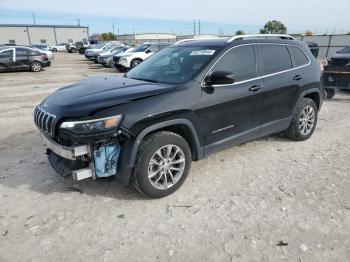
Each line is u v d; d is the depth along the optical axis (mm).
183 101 3678
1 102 9531
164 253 2826
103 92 3670
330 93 9648
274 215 3361
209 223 3242
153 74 4375
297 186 3973
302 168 4492
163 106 3523
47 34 78438
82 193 3836
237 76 4262
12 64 18312
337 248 2863
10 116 7707
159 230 3143
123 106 3357
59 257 2789
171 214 3406
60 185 4031
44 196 3773
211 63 4027
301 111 5289
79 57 37906
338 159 4809
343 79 8977
